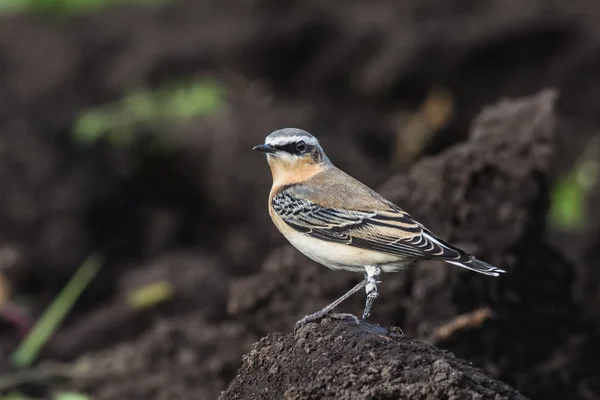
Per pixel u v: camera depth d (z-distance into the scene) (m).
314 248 9.17
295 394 6.51
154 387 11.44
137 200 17.03
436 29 18.59
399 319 10.12
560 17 18.34
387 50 18.59
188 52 18.98
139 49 19.22
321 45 19.20
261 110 17.56
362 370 6.52
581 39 18.17
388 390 6.29
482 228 10.38
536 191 10.48
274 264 10.66
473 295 10.03
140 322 13.51
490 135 10.72
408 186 10.77
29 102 18.36
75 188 16.52
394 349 6.67
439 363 6.38
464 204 10.43
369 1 19.94
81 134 17.05
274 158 9.61
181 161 17.02
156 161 17.14
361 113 18.62
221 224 16.75
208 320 13.05
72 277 15.85
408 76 18.44
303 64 19.28
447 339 9.72
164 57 18.91
